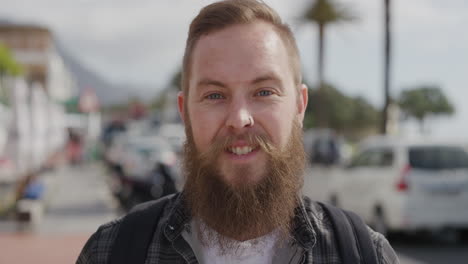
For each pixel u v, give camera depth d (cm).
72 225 1198
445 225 908
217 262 161
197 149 160
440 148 941
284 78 159
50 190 1886
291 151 161
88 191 1900
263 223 156
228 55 156
